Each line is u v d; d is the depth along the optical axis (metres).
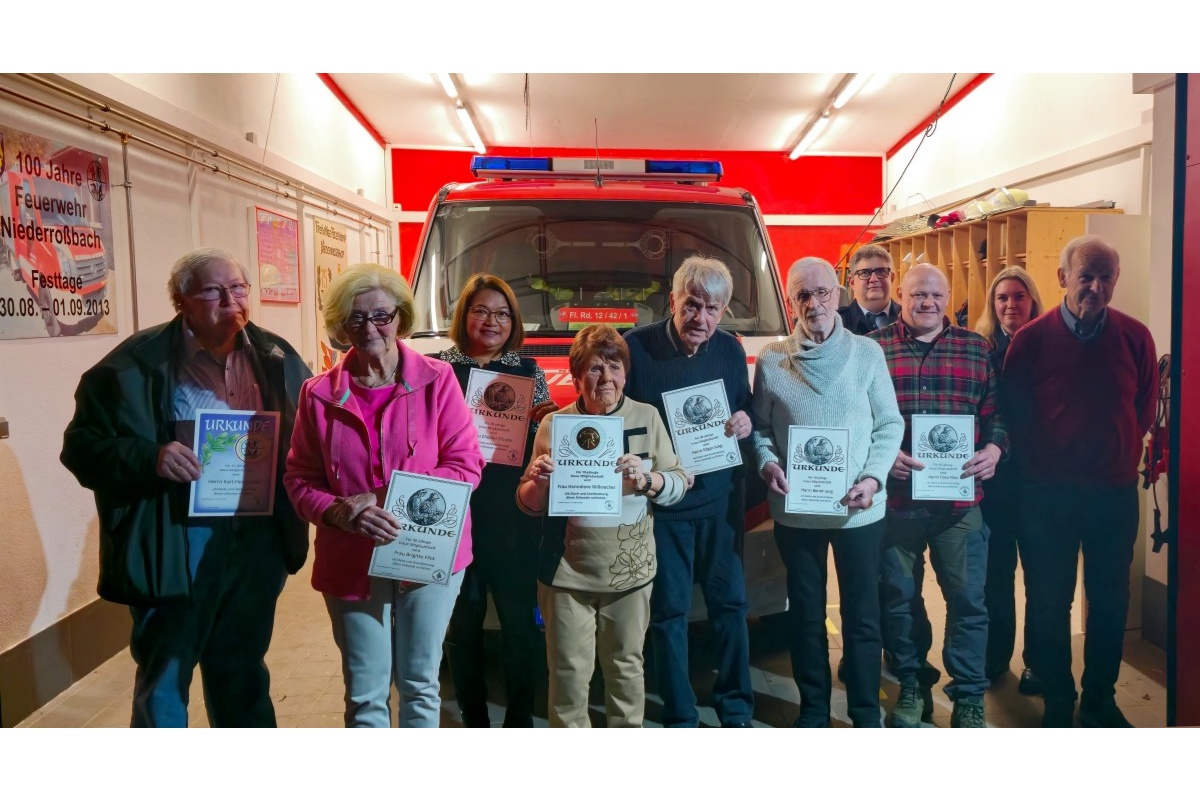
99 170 2.95
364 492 2.09
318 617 3.44
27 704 2.78
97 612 3.10
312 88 4.70
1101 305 2.62
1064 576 2.76
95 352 3.00
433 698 2.22
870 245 2.74
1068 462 2.71
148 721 2.20
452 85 5.33
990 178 5.32
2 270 2.64
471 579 2.39
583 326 3.24
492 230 3.40
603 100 5.68
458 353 2.43
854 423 2.41
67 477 2.97
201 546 2.20
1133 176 4.26
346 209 4.39
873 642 2.52
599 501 2.25
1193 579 2.80
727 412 2.36
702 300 2.30
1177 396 2.85
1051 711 2.78
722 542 2.40
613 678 2.34
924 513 2.61
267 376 2.24
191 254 2.13
